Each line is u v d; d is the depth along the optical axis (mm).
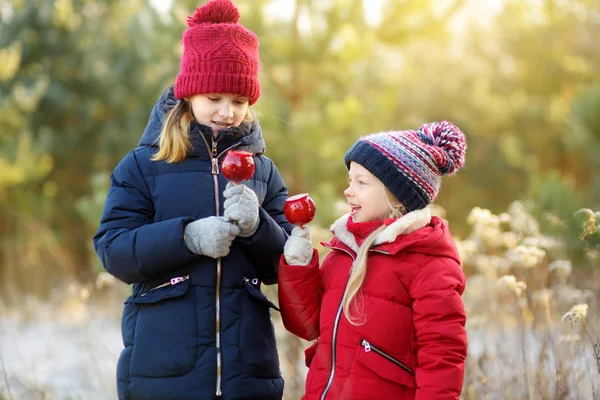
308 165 9523
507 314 4902
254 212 2926
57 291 9273
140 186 3098
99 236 3076
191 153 3104
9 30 12422
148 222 3080
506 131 12820
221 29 3121
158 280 3002
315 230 5707
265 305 3092
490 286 5094
